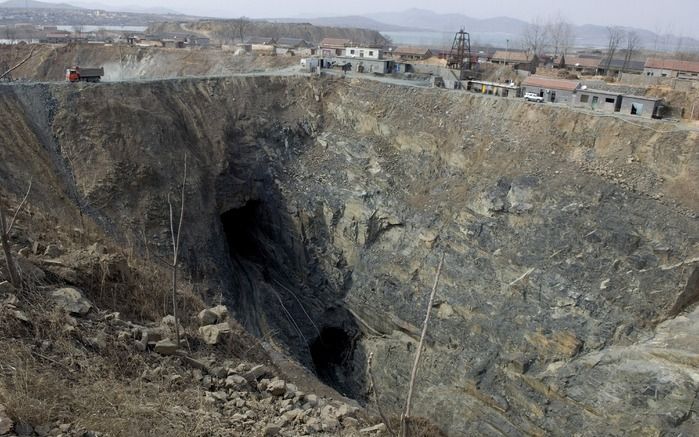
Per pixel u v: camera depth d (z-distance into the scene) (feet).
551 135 108.88
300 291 125.70
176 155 119.44
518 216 100.27
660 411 69.82
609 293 84.48
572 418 77.77
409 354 104.01
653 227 86.17
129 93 126.21
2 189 74.84
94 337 37.06
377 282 115.96
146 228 104.01
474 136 118.93
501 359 88.69
